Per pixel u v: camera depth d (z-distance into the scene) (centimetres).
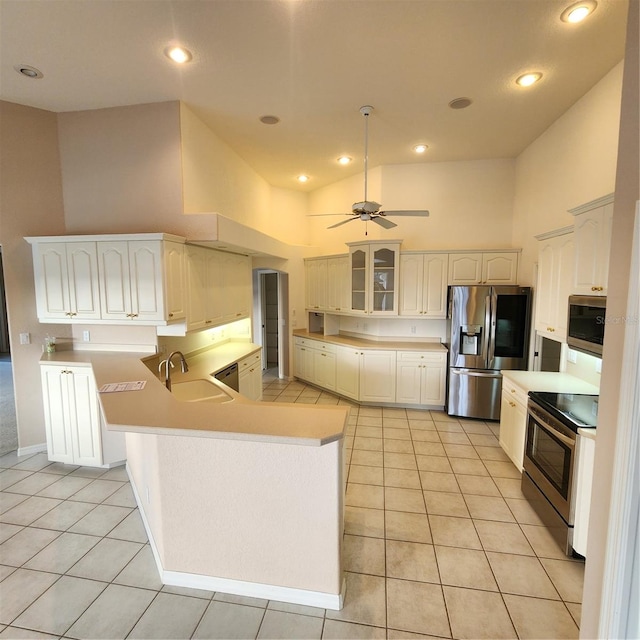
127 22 227
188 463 201
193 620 189
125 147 339
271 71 284
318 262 612
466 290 456
